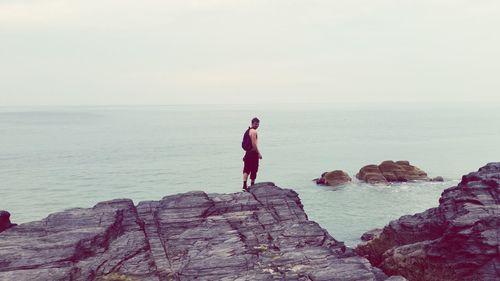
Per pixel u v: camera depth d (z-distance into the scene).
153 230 12.17
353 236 38.56
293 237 11.41
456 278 12.66
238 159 107.81
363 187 63.09
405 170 68.88
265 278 8.91
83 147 142.00
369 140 158.38
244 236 11.66
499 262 11.90
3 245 10.16
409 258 14.40
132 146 145.12
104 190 66.19
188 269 9.42
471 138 162.75
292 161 100.00
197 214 13.12
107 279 9.32
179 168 91.25
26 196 61.94
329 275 8.88
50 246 10.05
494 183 15.20
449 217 15.02
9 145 151.50
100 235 10.77
